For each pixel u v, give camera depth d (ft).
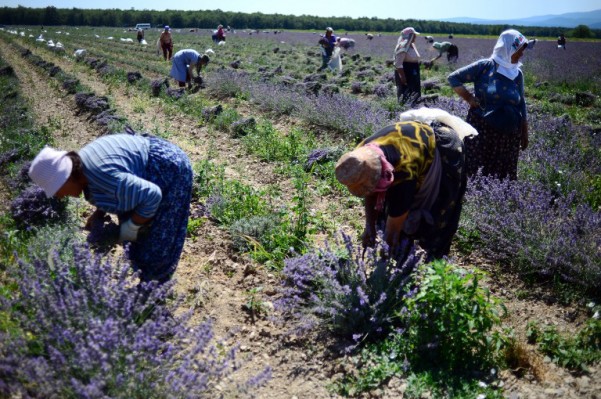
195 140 29.25
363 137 27.71
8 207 17.25
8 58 81.05
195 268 14.51
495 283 13.93
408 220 11.53
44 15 300.81
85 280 9.96
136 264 11.14
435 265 10.75
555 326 11.93
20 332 9.30
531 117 28.04
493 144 16.93
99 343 8.32
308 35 193.57
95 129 31.60
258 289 13.38
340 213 18.49
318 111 31.60
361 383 10.18
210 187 19.98
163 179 10.57
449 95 43.04
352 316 11.33
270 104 36.70
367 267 12.46
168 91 42.83
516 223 15.01
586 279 13.01
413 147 10.61
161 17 299.99
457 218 12.21
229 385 10.07
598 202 17.92
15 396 8.12
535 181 18.76
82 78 56.49
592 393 9.78
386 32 270.67
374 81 53.16
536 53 90.48
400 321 11.41
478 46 115.24
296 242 15.57
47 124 32.81
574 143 22.80
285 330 11.94
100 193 9.73
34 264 10.26
